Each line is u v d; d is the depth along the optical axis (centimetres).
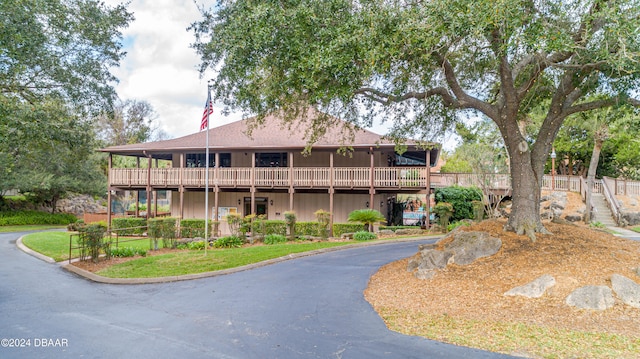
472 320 657
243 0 864
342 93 869
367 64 831
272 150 2117
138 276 1037
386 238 1817
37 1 1167
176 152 2236
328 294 852
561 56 920
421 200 3697
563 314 659
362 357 516
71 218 3450
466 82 1278
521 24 736
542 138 1015
